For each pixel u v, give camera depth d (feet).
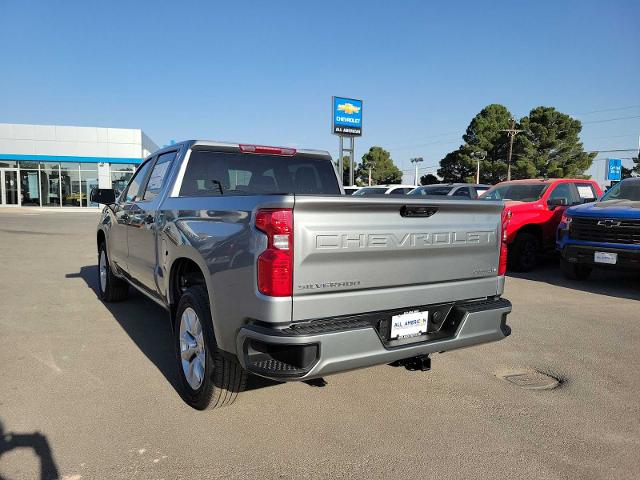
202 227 11.19
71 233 57.67
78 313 20.74
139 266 16.58
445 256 11.21
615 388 13.47
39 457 9.64
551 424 11.33
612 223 25.68
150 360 15.15
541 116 179.52
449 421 11.44
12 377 13.67
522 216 32.99
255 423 11.19
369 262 9.92
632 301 24.25
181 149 14.96
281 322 9.04
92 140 120.16
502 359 15.71
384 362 10.00
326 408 12.03
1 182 117.60
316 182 17.03
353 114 117.60
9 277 29.25
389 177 277.64
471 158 187.21
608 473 9.37
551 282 29.48
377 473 9.28
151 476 9.08
